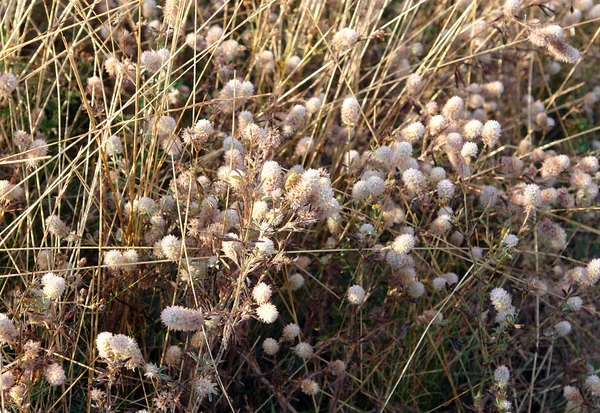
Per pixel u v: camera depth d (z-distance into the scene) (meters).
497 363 0.49
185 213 0.42
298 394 0.50
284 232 0.46
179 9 0.45
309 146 0.51
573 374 0.52
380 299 0.51
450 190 0.45
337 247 0.49
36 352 0.37
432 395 0.53
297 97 0.54
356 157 0.50
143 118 0.44
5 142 0.54
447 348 0.53
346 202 0.50
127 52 0.53
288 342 0.50
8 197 0.44
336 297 0.50
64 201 0.53
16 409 0.39
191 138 0.42
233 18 0.47
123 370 0.45
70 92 0.52
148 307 0.48
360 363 0.47
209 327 0.40
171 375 0.43
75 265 0.45
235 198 0.45
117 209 0.44
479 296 0.47
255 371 0.45
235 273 0.39
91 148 0.51
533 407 0.54
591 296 0.52
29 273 0.40
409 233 0.47
